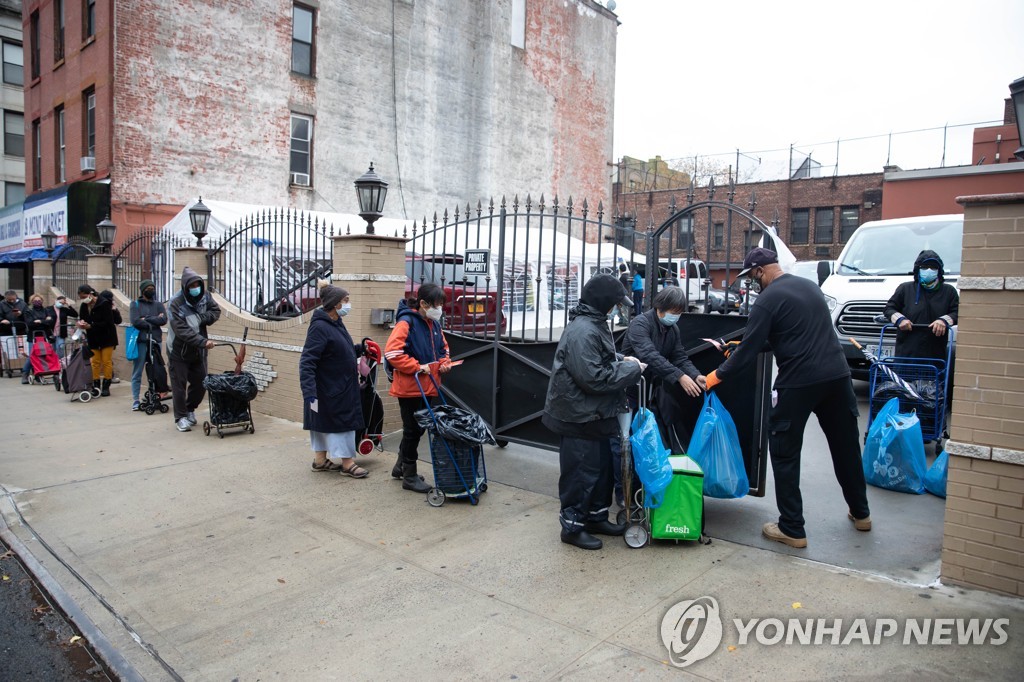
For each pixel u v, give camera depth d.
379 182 7.66
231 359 9.97
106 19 16.25
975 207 3.69
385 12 21.09
